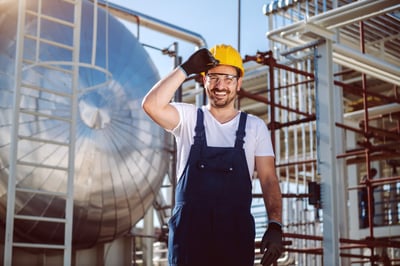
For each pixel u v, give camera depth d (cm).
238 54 385
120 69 1149
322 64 1088
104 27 1166
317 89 1084
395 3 1025
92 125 1078
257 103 2094
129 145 1136
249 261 364
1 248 1089
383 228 1870
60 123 1027
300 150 2197
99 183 1092
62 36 1074
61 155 1028
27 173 1014
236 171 370
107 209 1118
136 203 1166
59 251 1132
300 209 1384
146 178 1177
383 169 2383
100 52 1126
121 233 1190
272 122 1104
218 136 378
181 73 369
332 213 1023
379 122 2147
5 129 1015
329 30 1098
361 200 1895
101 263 1206
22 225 1065
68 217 806
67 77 1048
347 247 1364
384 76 1348
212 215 363
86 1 1181
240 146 374
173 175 1361
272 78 1112
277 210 378
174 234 366
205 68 371
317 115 1071
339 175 1568
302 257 1392
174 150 1297
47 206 1045
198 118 380
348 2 1182
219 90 377
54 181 1030
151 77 1220
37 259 1121
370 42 1420
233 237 362
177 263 362
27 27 1060
